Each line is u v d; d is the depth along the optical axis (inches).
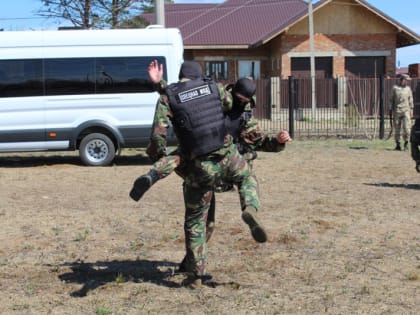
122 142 571.2
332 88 978.7
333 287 216.7
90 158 575.2
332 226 307.6
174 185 449.7
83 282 225.3
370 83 960.3
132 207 363.9
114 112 568.4
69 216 339.3
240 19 1318.9
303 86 982.4
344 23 1179.9
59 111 563.5
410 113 668.1
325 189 420.5
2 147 561.6
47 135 563.5
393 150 669.9
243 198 199.6
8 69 557.9
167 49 571.8
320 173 500.1
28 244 280.5
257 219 192.2
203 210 209.5
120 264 248.2
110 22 1155.9
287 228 303.4
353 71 1195.3
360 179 466.3
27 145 563.5
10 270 241.1
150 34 570.9
